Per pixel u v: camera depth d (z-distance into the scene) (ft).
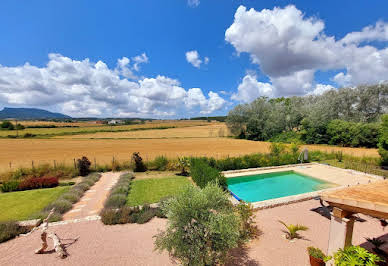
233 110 155.53
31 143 131.34
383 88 104.58
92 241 20.17
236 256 17.43
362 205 11.12
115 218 24.26
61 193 34.86
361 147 97.25
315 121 112.37
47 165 50.11
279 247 18.84
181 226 14.73
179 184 41.27
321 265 15.10
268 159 59.57
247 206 22.31
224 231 14.15
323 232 21.71
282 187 43.50
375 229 21.83
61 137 171.63
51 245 19.79
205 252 14.08
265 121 141.28
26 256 17.89
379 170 51.83
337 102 117.80
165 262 16.74
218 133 189.47
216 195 16.43
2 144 124.98
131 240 20.31
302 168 56.34
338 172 52.01
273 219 24.95
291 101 148.05
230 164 54.34
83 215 26.71
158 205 27.96
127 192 35.91
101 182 43.52
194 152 94.94
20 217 25.67
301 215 26.14
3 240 20.42
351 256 10.44
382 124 54.75
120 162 59.11
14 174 44.60
